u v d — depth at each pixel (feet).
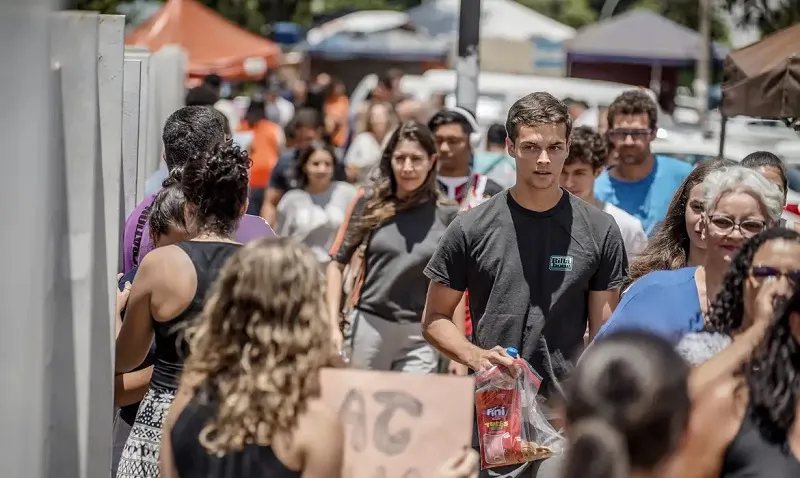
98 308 28.25
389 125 114.32
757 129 130.62
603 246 37.96
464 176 59.21
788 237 27.04
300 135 82.74
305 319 24.38
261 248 24.67
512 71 186.09
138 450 31.71
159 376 31.73
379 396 25.44
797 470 24.95
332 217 69.77
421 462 25.27
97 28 26.94
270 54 154.30
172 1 152.87
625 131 56.34
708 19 170.91
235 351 24.41
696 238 37.47
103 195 28.86
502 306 37.68
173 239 36.27
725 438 25.21
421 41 225.97
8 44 23.29
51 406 26.94
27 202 23.66
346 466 25.26
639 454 19.58
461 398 25.41
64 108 26.84
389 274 48.98
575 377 20.12
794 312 25.82
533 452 35.68
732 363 25.70
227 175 32.12
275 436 24.06
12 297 23.62
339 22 247.91
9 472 23.82
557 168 37.29
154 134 75.51
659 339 20.53
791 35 54.44
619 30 174.29
